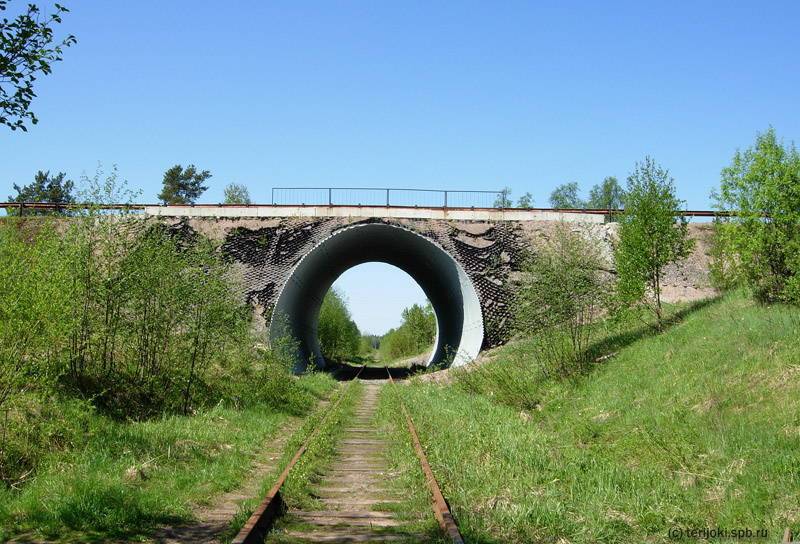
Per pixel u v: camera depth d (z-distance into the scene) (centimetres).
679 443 879
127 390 1318
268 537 596
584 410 1248
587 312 1753
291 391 1817
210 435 1120
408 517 673
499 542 583
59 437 916
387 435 1288
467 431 1119
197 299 1467
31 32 654
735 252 1558
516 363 1903
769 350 1112
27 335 890
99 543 584
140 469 819
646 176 1814
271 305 2414
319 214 2512
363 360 6881
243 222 2484
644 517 654
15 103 668
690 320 1672
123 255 1332
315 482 866
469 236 2505
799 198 1414
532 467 843
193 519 680
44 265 1030
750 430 853
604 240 2431
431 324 6166
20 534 610
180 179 6475
